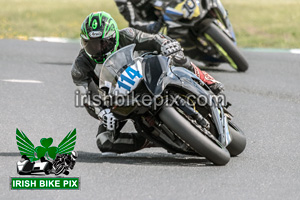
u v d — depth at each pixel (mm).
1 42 53000
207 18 37188
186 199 15367
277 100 30891
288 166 18844
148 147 20234
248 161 19500
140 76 17688
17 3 97875
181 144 18766
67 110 28094
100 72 18578
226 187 16438
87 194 15844
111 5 93812
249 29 67000
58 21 75812
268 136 23438
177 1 36375
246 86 34562
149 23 36188
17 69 39312
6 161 19125
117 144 19797
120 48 19750
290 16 76500
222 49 37188
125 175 17578
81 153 20672
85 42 19016
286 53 48969
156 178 17250
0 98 30156
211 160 18297
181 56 19469
